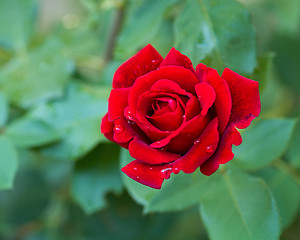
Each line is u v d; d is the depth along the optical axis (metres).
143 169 0.43
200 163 0.43
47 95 0.59
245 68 0.51
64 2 0.95
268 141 0.53
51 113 0.59
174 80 0.43
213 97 0.42
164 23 0.70
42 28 0.93
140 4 0.58
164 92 0.43
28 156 0.77
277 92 0.77
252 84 0.44
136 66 0.45
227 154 0.43
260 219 0.48
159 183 0.42
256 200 0.49
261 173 0.57
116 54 0.57
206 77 0.43
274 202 0.49
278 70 0.74
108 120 0.44
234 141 0.43
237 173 0.51
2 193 0.75
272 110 0.73
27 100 0.60
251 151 0.53
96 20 0.64
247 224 0.48
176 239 0.78
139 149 0.43
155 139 0.43
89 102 0.59
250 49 0.52
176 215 0.73
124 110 0.44
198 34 0.53
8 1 0.67
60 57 0.62
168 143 0.43
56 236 0.70
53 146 0.58
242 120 0.44
